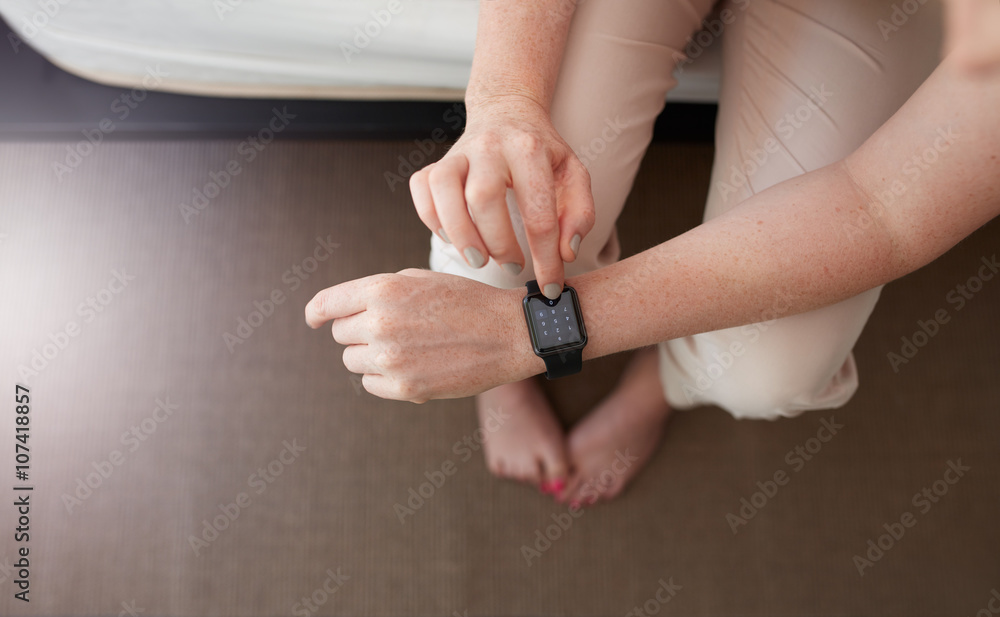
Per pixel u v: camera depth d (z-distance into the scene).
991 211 0.73
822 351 0.83
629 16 0.81
